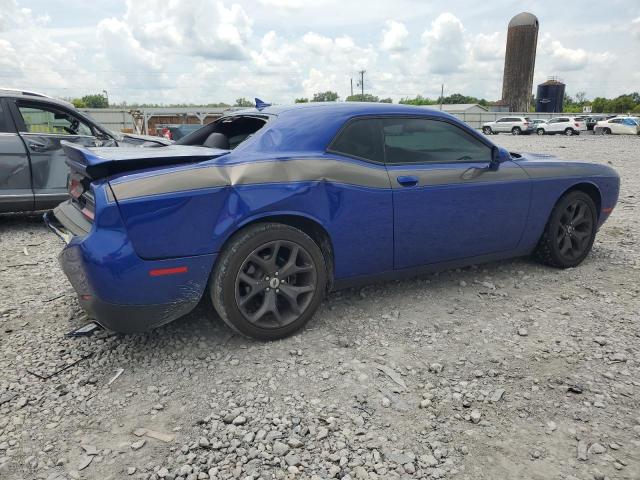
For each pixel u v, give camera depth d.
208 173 2.88
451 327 3.43
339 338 3.26
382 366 2.93
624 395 2.63
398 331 3.37
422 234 3.65
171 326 3.42
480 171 3.88
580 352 3.08
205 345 3.17
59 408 2.57
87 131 6.77
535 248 4.53
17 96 6.16
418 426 2.41
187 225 2.79
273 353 3.08
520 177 4.08
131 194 2.69
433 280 4.30
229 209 2.89
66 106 6.52
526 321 3.52
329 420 2.43
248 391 2.69
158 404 2.59
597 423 2.41
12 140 6.05
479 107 64.88
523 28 66.62
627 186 10.10
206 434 2.36
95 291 2.72
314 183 3.14
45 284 4.34
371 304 3.80
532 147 23.95
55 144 6.32
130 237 2.69
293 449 2.26
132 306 2.78
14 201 6.15
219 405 2.58
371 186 3.36
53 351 3.14
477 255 4.04
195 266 2.85
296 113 3.44
